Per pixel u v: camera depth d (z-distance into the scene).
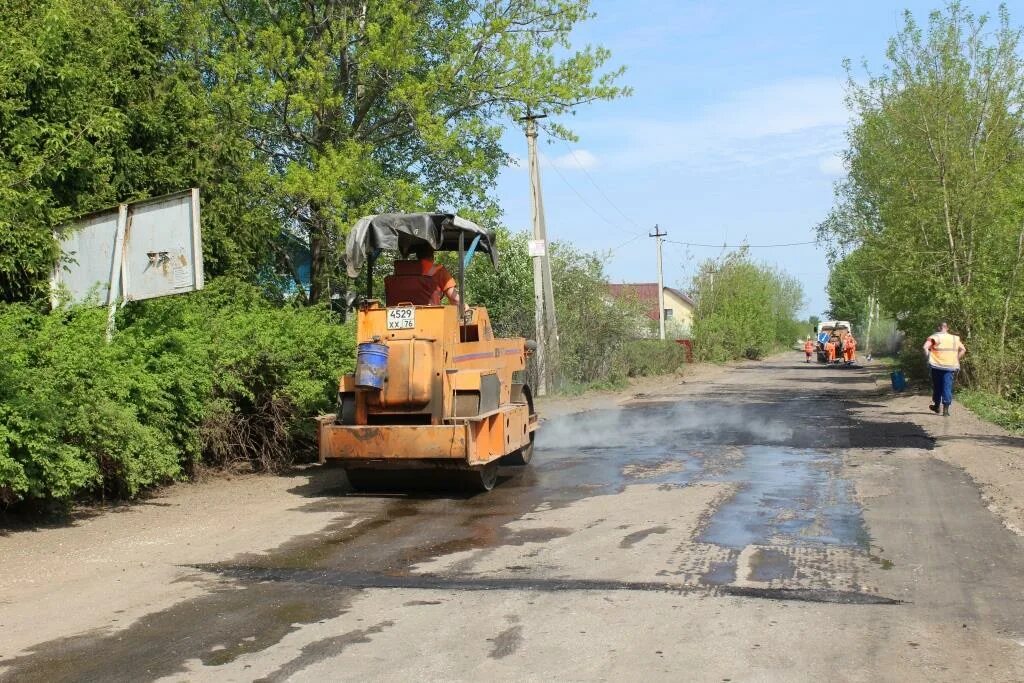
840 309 95.88
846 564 7.25
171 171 16.06
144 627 6.04
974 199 24.94
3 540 8.73
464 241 12.93
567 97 24.75
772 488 10.83
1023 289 24.67
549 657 5.29
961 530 8.39
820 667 5.07
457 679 4.98
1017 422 17.44
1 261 11.02
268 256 21.88
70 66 12.47
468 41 24.45
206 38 21.86
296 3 24.64
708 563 7.33
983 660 5.16
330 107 23.09
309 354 13.59
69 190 13.23
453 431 10.65
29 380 8.98
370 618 6.11
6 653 5.60
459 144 24.70
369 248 11.62
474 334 12.24
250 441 13.30
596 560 7.52
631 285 35.62
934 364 19.98
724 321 65.25
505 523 9.26
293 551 8.17
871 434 16.27
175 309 12.48
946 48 25.69
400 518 9.70
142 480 10.30
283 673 5.13
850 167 29.53
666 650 5.37
